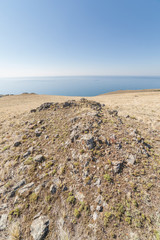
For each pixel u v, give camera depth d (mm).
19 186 7707
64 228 5512
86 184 7211
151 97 50344
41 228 5535
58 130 13219
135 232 5039
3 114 27656
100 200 6285
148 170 7629
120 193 6461
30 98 70688
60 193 6961
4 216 6191
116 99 53688
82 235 5195
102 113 15930
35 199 6812
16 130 15445
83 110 17016
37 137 12930
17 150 11305
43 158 9680
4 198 7098
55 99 63375
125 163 8078
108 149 9172
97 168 7938
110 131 11211
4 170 9109
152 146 10242
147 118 18891
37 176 8273
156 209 5672
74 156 9133
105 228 5254
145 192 6395
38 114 19625
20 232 5520
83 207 6133
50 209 6320
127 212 5668
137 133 11664
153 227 5117
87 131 11086
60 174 8102
